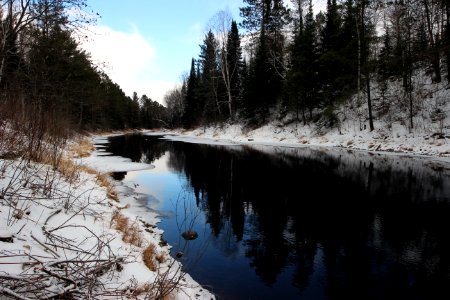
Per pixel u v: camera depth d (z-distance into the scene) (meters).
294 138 30.03
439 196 10.45
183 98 72.56
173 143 33.09
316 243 7.07
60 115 8.87
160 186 12.20
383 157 18.42
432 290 5.24
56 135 8.12
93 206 6.14
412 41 26.16
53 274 2.82
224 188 11.98
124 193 10.62
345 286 5.35
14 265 2.86
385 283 5.48
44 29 9.24
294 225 8.14
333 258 6.36
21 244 3.24
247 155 21.47
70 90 12.95
